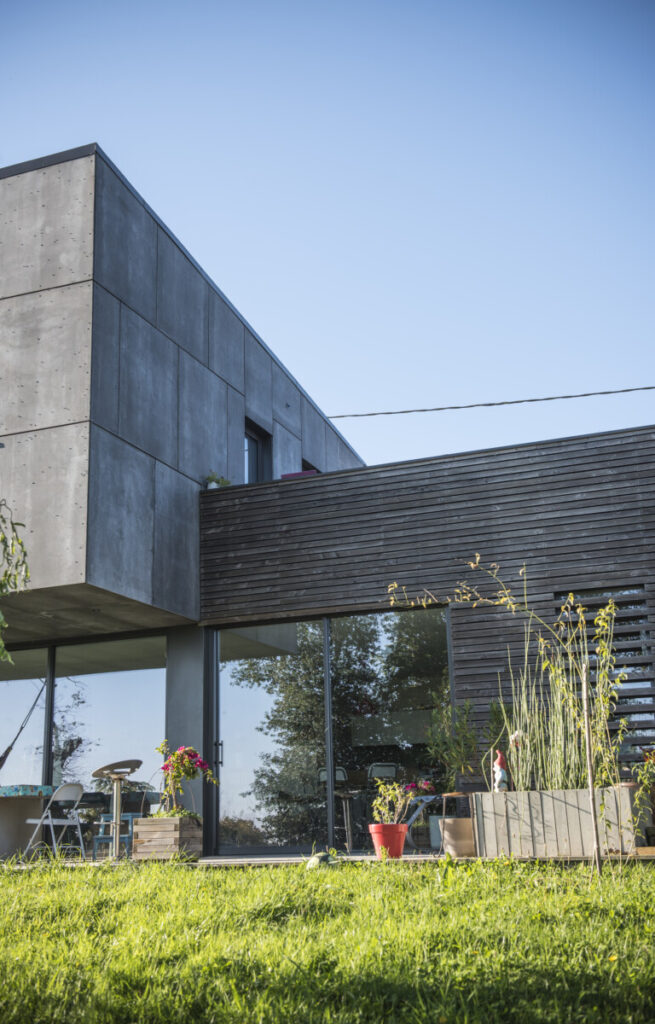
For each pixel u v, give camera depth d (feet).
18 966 12.36
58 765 34.22
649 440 30.17
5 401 30.01
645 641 28.37
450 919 14.17
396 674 31.19
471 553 31.04
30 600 29.68
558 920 13.98
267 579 33.17
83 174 31.19
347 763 30.94
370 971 11.57
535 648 29.48
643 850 20.27
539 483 30.94
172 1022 10.34
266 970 11.91
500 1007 10.44
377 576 31.91
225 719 32.91
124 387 31.09
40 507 28.76
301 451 47.06
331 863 22.43
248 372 41.11
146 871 22.00
